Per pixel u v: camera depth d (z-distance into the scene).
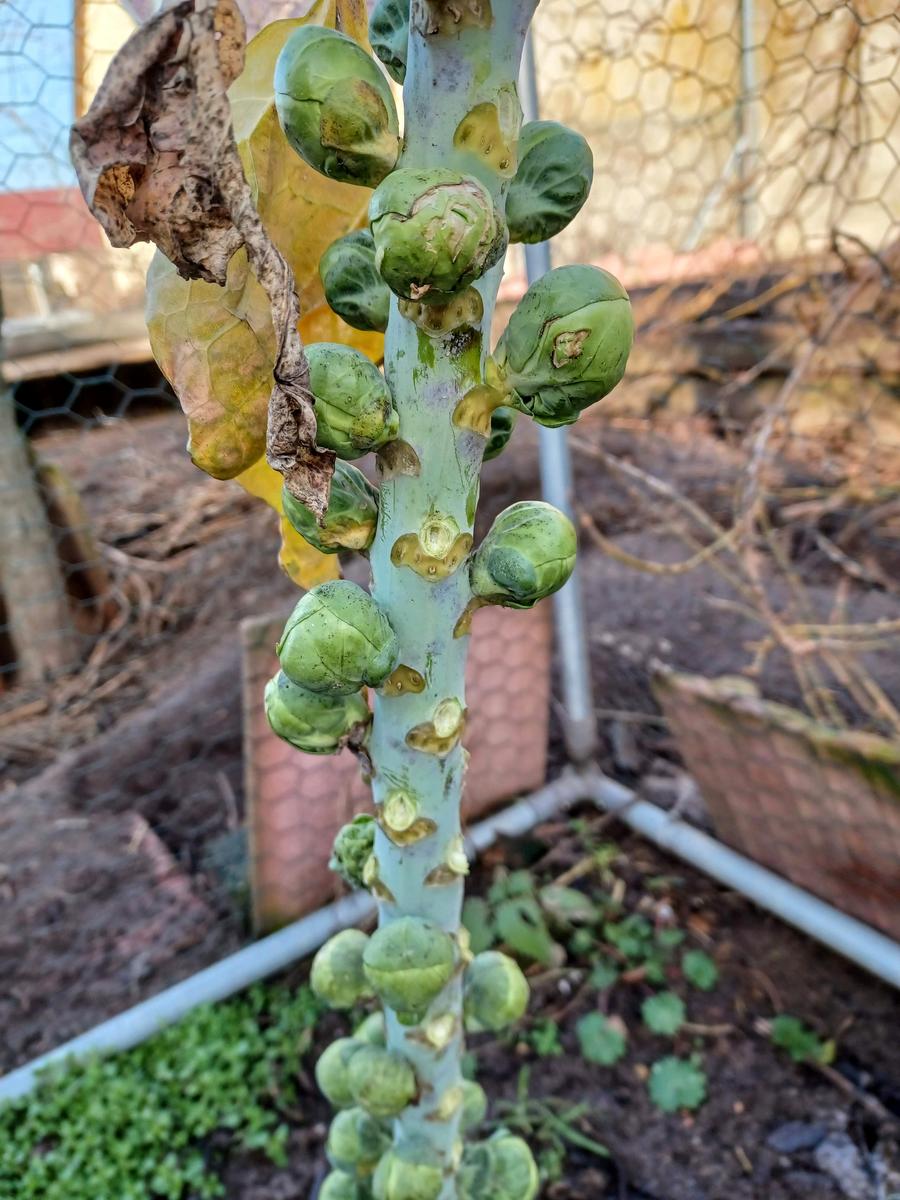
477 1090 0.44
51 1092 0.68
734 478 1.48
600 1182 0.64
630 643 1.21
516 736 0.92
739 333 1.56
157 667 1.24
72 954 0.82
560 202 0.24
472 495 0.26
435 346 0.23
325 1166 0.65
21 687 1.22
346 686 0.25
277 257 0.19
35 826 0.96
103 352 1.35
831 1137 0.65
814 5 0.73
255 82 0.25
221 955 0.81
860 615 1.21
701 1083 0.68
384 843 0.32
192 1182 0.64
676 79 0.98
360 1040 0.41
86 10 0.51
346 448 0.23
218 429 0.26
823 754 0.70
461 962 0.34
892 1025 0.72
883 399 1.38
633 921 0.81
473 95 0.21
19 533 1.19
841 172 0.85
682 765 1.01
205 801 0.97
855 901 0.75
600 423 1.78
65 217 0.85
